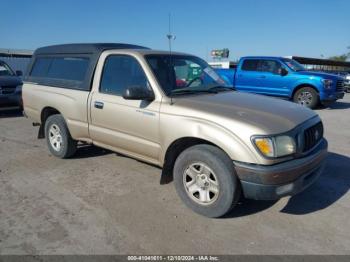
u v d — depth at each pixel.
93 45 4.82
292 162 3.19
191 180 3.62
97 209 3.69
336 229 3.32
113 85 4.36
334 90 11.35
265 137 3.06
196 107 3.54
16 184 4.39
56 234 3.19
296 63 12.38
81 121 4.80
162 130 3.72
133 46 4.95
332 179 4.60
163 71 4.07
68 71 5.07
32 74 5.79
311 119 3.68
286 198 3.98
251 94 4.44
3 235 3.17
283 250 2.97
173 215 3.58
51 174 4.75
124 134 4.23
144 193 4.12
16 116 9.65
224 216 3.55
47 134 5.52
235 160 3.17
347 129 8.05
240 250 2.97
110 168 4.98
